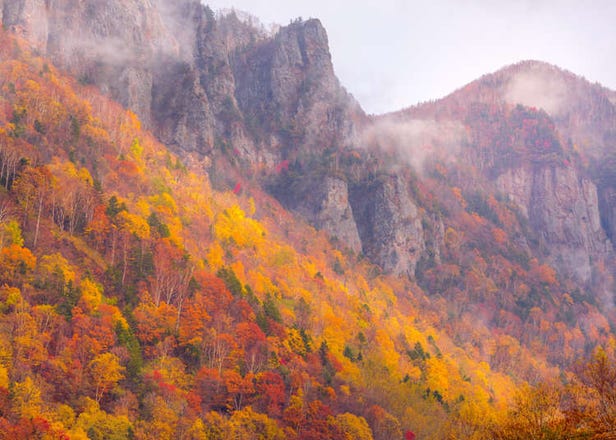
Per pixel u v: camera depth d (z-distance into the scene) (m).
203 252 166.50
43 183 135.00
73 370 98.44
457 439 66.88
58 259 118.94
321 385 132.38
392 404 140.75
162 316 124.00
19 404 84.88
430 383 175.50
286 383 126.94
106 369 100.12
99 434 89.81
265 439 107.62
